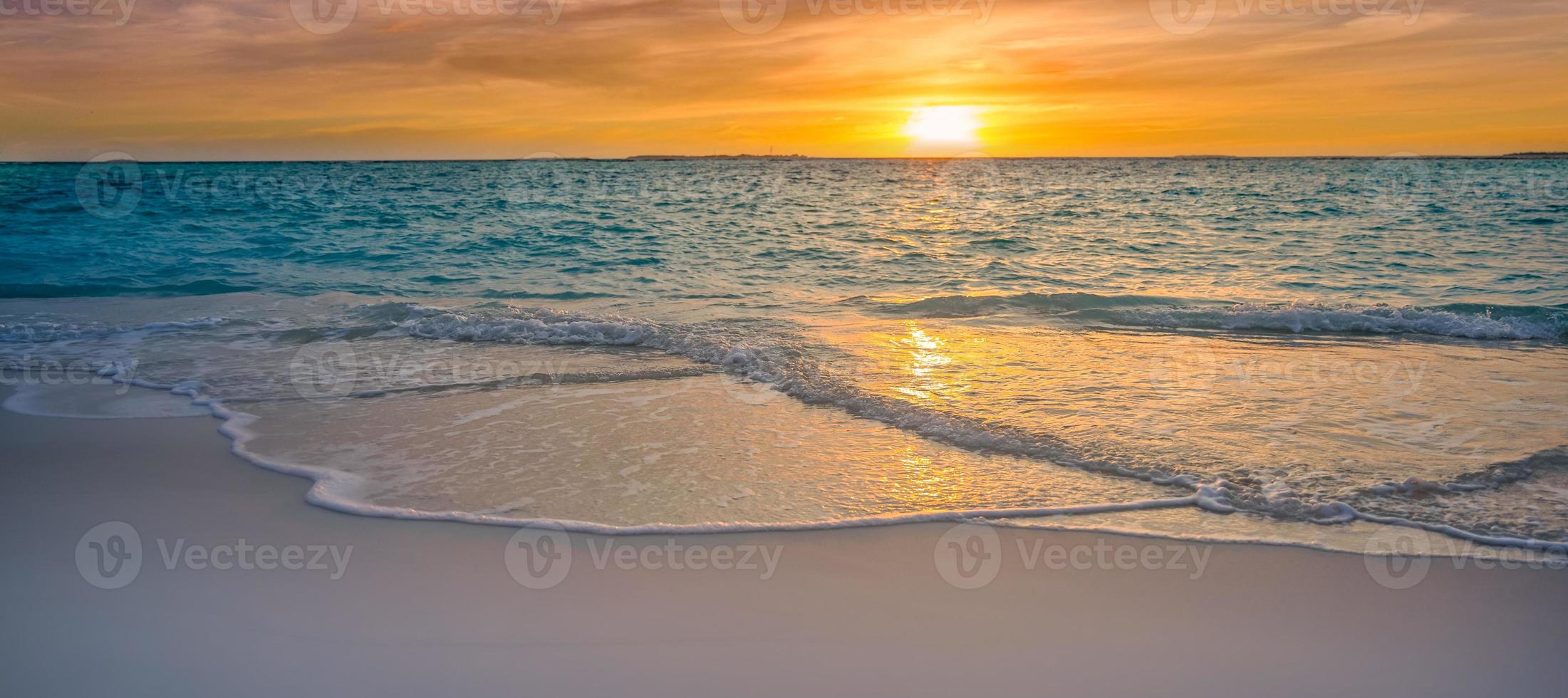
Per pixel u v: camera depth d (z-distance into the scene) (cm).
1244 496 382
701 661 259
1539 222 1880
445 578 310
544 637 271
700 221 2069
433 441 473
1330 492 384
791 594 300
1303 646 268
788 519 364
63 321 877
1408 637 272
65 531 353
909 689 245
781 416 521
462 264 1391
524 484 405
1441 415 504
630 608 289
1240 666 257
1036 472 418
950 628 278
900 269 1348
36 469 429
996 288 1146
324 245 1595
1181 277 1248
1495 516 361
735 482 407
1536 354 700
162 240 1641
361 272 1302
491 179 3850
